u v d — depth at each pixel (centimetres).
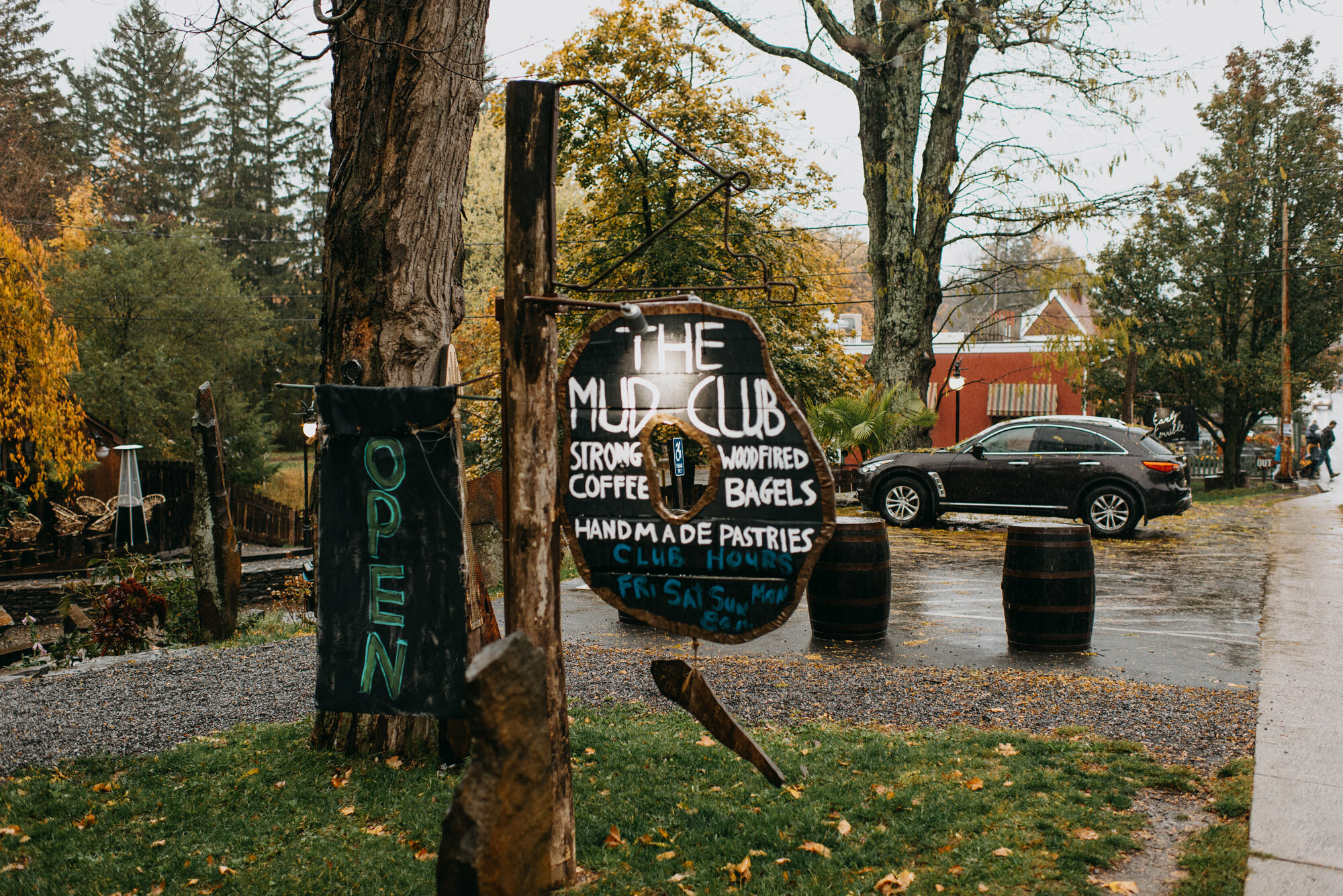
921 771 500
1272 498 2284
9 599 1562
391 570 527
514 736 245
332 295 574
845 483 2541
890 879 376
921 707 622
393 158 552
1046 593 764
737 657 773
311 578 1287
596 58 2098
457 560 522
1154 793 466
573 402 399
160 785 532
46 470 2125
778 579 383
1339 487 2816
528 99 391
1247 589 1025
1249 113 2652
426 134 553
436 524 523
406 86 547
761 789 485
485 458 2423
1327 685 646
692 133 2088
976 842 412
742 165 2094
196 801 505
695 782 499
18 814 497
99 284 3384
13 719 675
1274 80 2658
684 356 391
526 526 395
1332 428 3366
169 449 3391
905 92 1944
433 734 568
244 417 3762
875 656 766
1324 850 393
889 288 1967
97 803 509
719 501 388
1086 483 1450
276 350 4816
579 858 420
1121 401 2875
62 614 1136
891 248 1953
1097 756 516
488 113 3475
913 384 1955
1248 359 2650
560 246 2259
